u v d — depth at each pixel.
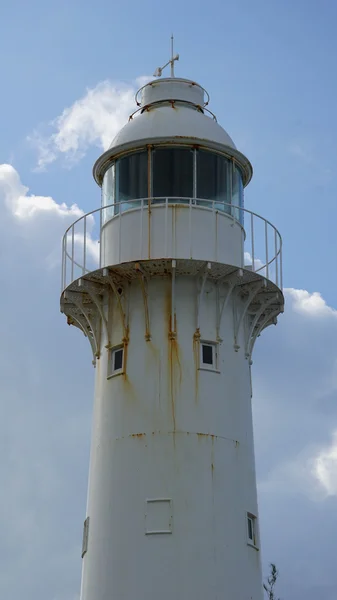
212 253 33.31
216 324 33.16
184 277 33.09
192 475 31.39
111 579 30.91
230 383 33.00
